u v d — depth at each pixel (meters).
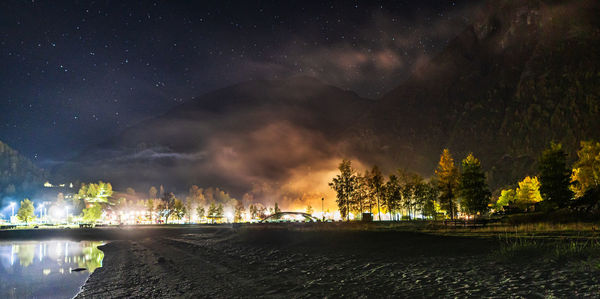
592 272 14.22
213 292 20.27
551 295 12.22
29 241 99.81
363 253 29.52
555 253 18.89
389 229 52.69
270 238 50.78
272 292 18.69
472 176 73.88
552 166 65.56
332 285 18.70
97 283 29.02
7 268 42.75
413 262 22.75
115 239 95.50
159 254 46.94
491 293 13.54
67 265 44.47
